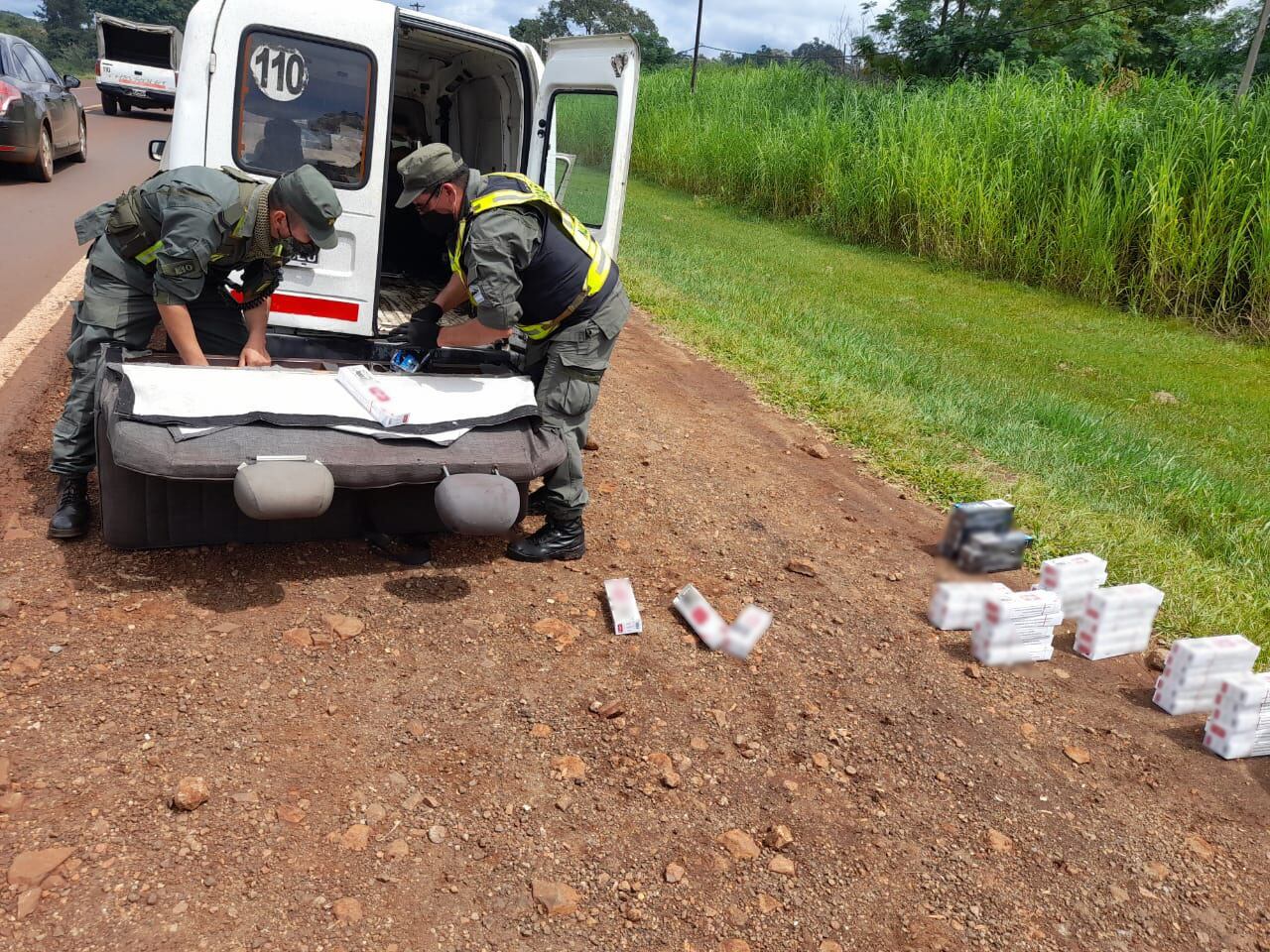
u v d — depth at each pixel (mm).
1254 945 2672
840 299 11758
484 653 3420
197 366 3580
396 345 4430
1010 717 3568
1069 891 2777
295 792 2652
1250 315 11172
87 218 3775
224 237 3561
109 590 3398
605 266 3824
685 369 7746
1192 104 12383
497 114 5742
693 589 3840
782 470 5773
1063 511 5465
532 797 2797
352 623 3422
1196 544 5406
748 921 2508
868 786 3090
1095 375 9461
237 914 2262
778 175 18375
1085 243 12625
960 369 8938
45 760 2607
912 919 2598
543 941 2348
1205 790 3305
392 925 2311
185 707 2893
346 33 4262
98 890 2252
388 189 6453
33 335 6039
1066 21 25281
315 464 3328
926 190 14836
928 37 27906
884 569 4609
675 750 3105
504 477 3701
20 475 4156
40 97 11594
